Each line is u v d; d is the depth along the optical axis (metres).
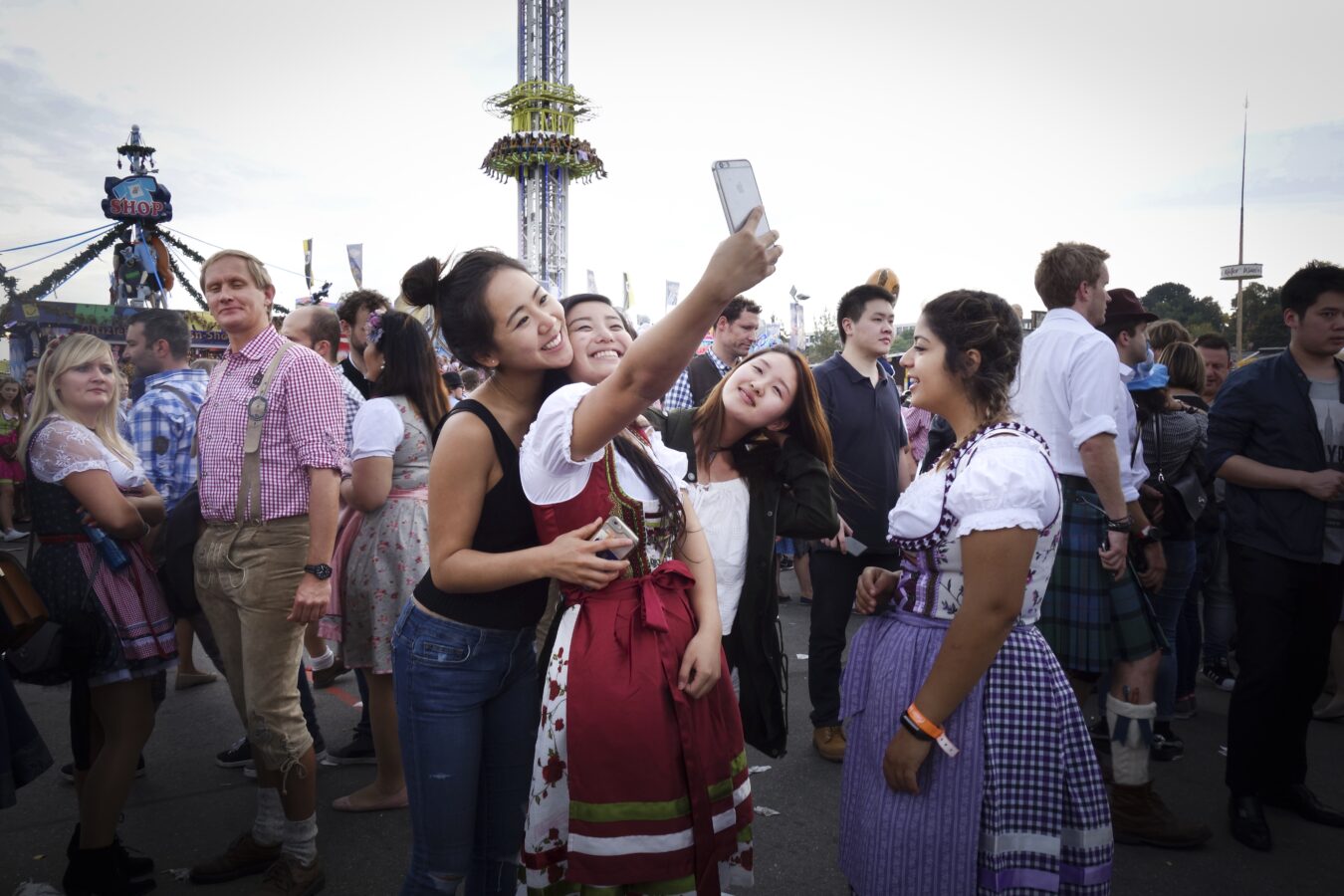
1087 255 2.80
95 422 2.61
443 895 1.72
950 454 1.67
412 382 2.99
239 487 2.45
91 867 2.43
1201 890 2.52
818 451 2.26
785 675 2.28
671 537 1.60
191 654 4.41
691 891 1.45
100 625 2.40
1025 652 1.60
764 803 3.08
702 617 1.60
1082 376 2.63
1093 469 2.59
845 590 3.44
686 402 4.94
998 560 1.47
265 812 2.59
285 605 2.45
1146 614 2.70
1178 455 3.34
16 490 9.64
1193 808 3.04
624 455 1.57
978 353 1.65
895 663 1.67
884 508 3.51
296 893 2.45
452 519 1.57
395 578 2.91
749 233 1.15
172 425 3.48
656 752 1.42
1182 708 3.95
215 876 2.54
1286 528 2.78
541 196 51.88
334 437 2.48
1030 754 1.55
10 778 2.10
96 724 2.65
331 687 4.36
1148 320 3.43
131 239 24.55
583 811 1.41
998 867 1.54
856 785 1.71
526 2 51.34
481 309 1.53
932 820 1.56
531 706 1.80
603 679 1.44
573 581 1.44
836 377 3.57
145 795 3.16
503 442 1.59
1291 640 2.80
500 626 1.67
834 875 2.61
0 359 22.69
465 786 1.68
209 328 23.38
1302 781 3.03
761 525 2.19
